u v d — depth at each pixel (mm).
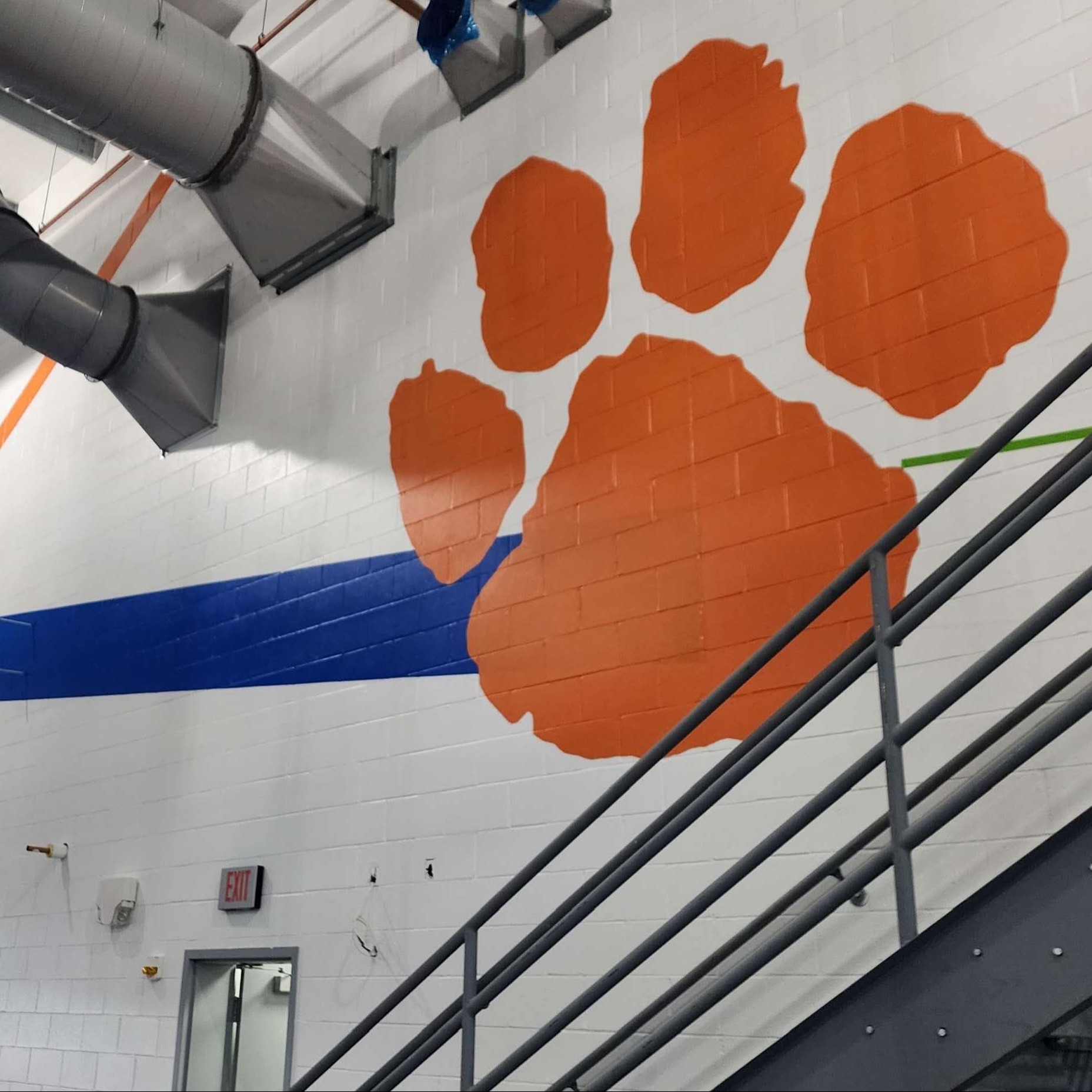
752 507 3779
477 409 4754
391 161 5516
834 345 3717
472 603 4516
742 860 2338
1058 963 1974
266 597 5398
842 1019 2213
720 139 4227
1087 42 3377
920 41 3762
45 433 7277
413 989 3109
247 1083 4926
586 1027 3658
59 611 6613
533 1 4809
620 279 4395
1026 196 3395
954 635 3223
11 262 5715
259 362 5902
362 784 4656
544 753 4094
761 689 3588
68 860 5918
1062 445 3160
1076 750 2934
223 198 5570
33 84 4754
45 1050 5625
